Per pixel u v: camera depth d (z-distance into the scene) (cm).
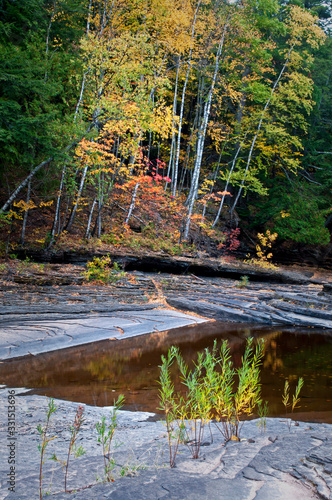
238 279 2127
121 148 1908
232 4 2439
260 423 389
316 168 3178
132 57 1677
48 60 1480
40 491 183
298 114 2862
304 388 615
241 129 2772
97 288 1397
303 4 3534
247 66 2911
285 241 3194
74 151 1603
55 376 647
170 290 1587
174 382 623
